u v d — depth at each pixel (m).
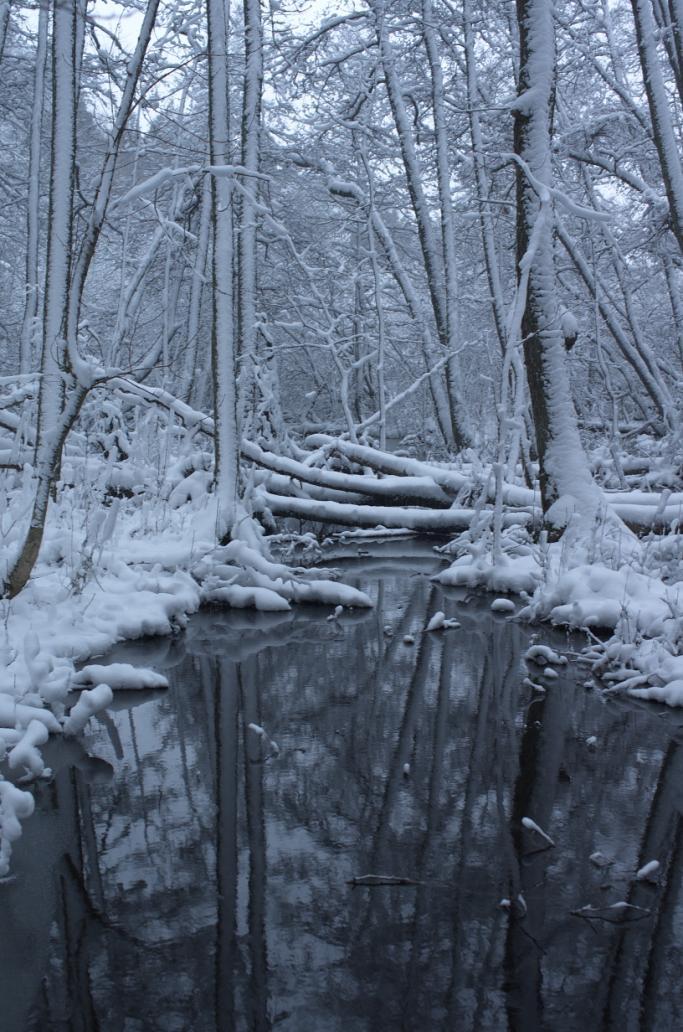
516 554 10.97
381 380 18.39
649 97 12.36
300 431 27.69
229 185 9.97
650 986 3.09
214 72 9.98
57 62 7.37
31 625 7.09
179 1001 3.02
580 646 7.79
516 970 3.19
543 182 10.23
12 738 5.22
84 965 3.25
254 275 12.88
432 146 20.67
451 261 18.73
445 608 9.59
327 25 18.59
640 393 22.59
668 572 8.73
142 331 24.39
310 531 16.34
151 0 6.60
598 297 16.48
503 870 3.92
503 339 17.69
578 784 4.86
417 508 14.16
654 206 16.92
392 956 3.26
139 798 4.69
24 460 9.46
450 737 5.61
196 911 3.59
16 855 4.08
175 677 6.92
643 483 13.91
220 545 10.10
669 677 6.42
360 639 8.22
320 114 21.03
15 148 20.66
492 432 19.27
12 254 22.34
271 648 7.86
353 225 22.72
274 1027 2.87
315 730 5.75
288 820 4.43
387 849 4.11
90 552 8.22
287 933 3.44
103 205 6.61
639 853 4.06
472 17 18.38
